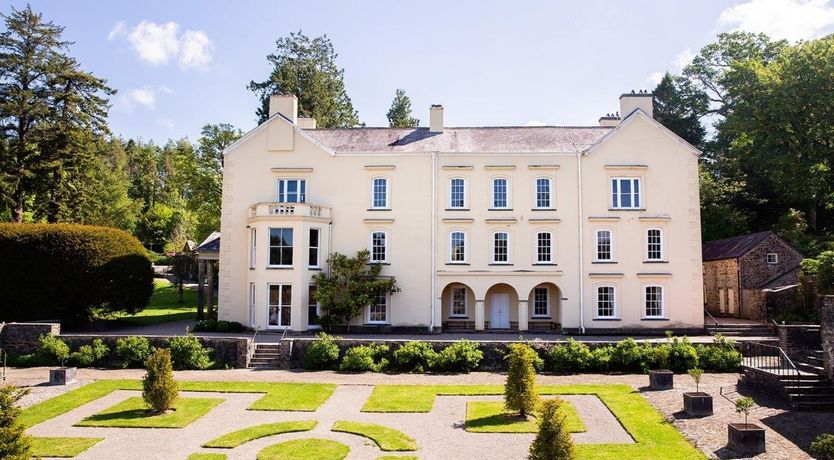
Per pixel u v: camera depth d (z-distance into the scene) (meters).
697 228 37.72
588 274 37.56
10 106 47.47
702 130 63.00
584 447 17.06
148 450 17.17
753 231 55.44
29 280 35.81
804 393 20.62
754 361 25.64
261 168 39.00
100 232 37.81
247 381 25.42
